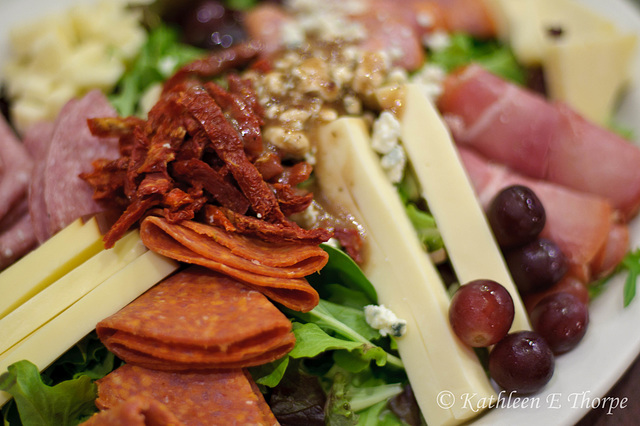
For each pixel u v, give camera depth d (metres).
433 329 0.26
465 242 0.27
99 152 0.28
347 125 0.27
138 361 0.24
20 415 0.24
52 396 0.24
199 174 0.25
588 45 0.33
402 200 0.28
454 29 0.37
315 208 0.28
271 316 0.23
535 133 0.31
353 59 0.30
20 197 0.30
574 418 0.24
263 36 0.35
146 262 0.25
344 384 0.26
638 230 0.30
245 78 0.28
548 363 0.25
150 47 0.36
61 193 0.27
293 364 0.26
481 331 0.24
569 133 0.31
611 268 0.29
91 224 0.26
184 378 0.24
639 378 0.27
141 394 0.23
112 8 0.37
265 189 0.25
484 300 0.25
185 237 0.24
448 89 0.32
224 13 0.36
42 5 0.38
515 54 0.35
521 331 0.25
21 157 0.31
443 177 0.27
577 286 0.28
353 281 0.27
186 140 0.26
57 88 0.35
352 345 0.25
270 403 0.26
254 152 0.26
